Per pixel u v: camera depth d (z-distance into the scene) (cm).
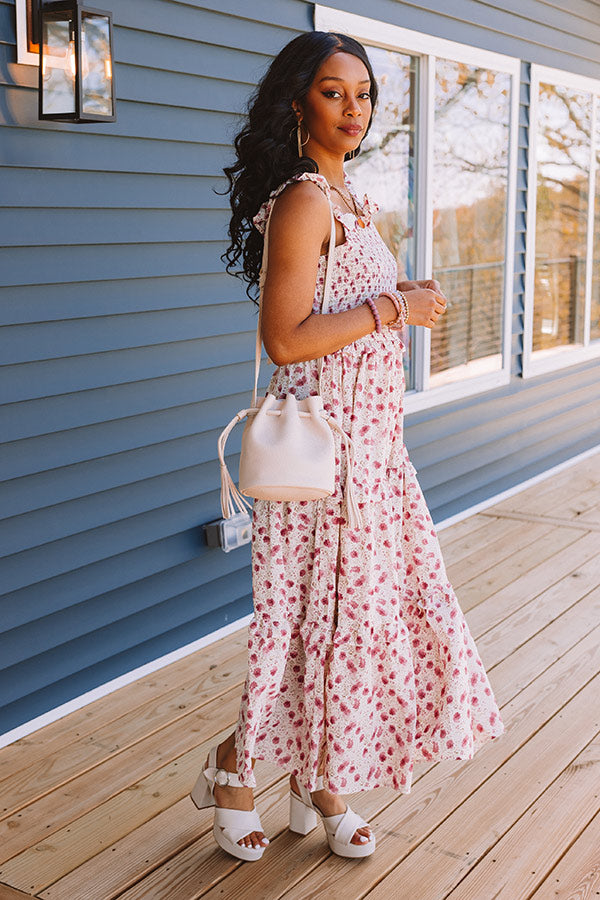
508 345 564
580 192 654
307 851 232
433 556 222
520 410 587
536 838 235
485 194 529
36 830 242
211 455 356
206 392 351
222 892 217
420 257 480
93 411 308
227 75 343
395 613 214
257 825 227
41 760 277
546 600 392
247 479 196
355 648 210
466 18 485
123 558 326
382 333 210
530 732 287
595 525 500
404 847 233
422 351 489
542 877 220
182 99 326
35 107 275
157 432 332
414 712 218
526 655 340
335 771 213
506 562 444
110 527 319
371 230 211
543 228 613
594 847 231
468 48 490
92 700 315
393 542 214
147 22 310
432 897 214
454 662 219
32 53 269
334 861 228
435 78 472
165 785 262
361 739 214
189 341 342
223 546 354
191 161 333
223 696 314
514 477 586
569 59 609
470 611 383
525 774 264
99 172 300
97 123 291
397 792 257
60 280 291
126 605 329
